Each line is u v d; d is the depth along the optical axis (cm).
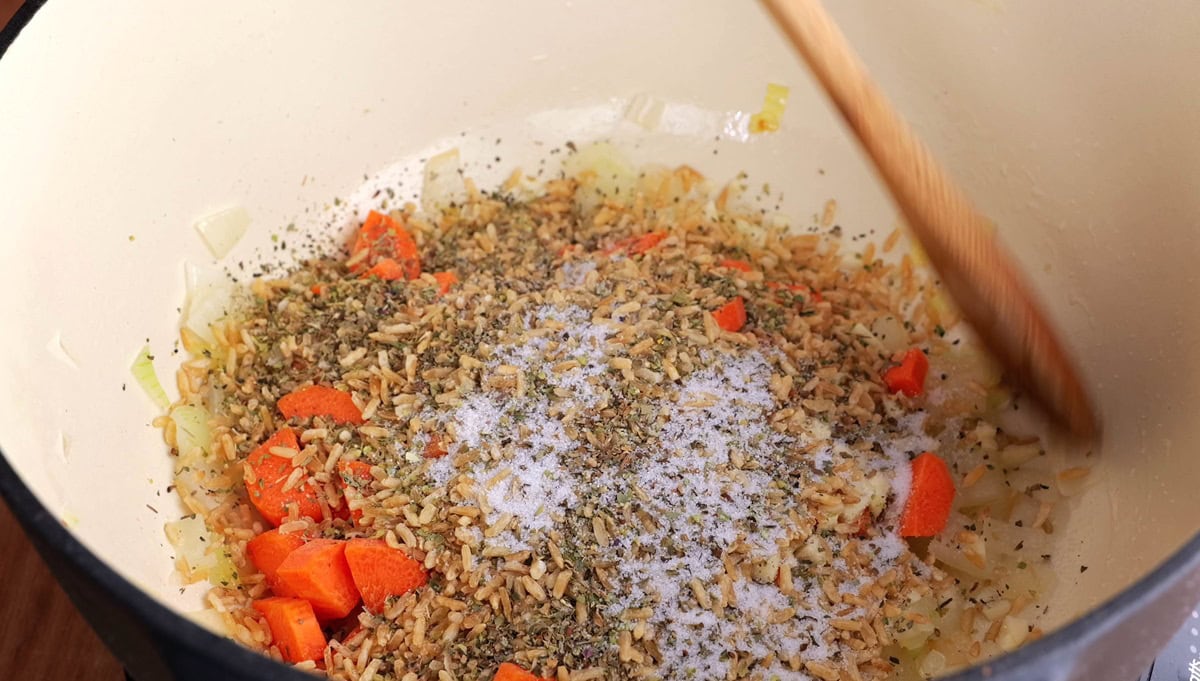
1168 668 30
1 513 35
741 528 33
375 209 41
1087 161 36
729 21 40
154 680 25
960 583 34
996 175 38
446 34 40
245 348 37
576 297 37
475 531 33
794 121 42
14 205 31
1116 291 35
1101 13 34
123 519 32
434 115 41
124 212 34
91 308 33
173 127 36
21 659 33
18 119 31
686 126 42
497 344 36
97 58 33
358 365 36
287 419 36
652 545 33
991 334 33
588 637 32
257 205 39
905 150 32
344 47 39
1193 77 33
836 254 40
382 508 33
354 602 33
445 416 35
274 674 22
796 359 36
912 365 37
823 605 33
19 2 40
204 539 34
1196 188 33
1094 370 36
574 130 42
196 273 37
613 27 41
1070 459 35
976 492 35
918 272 40
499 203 41
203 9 35
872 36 39
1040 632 33
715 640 32
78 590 24
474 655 31
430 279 38
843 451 35
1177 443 32
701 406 35
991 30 37
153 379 35
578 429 34
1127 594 23
